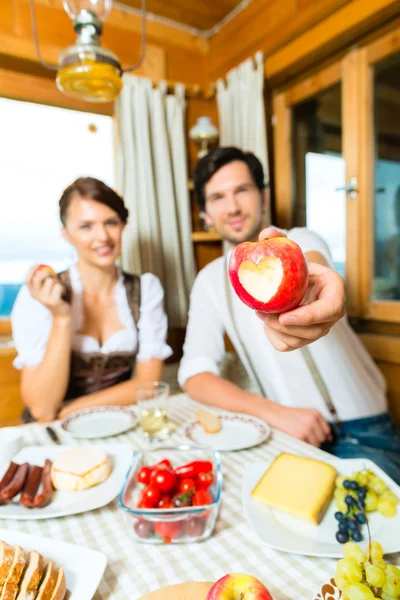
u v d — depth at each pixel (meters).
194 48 2.15
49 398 1.08
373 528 0.54
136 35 1.95
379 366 1.51
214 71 2.17
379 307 1.51
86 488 0.65
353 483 0.59
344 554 0.44
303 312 0.43
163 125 1.94
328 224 1.70
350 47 1.53
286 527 0.55
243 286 0.44
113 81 0.85
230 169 1.21
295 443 0.80
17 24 1.65
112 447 0.78
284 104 1.85
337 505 0.58
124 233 1.88
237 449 0.78
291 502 0.57
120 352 1.28
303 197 1.83
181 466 0.62
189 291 2.06
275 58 1.75
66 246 1.85
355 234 1.56
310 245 1.05
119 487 0.65
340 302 0.46
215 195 1.23
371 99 1.49
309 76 1.72
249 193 1.23
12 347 1.69
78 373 1.26
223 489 0.66
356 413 1.07
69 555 0.48
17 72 1.73
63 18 1.76
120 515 0.60
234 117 1.93
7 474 0.67
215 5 1.92
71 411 1.09
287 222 1.89
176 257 1.99
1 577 0.42
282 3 1.69
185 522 0.53
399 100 1.40
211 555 0.50
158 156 1.95
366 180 1.52
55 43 1.74
